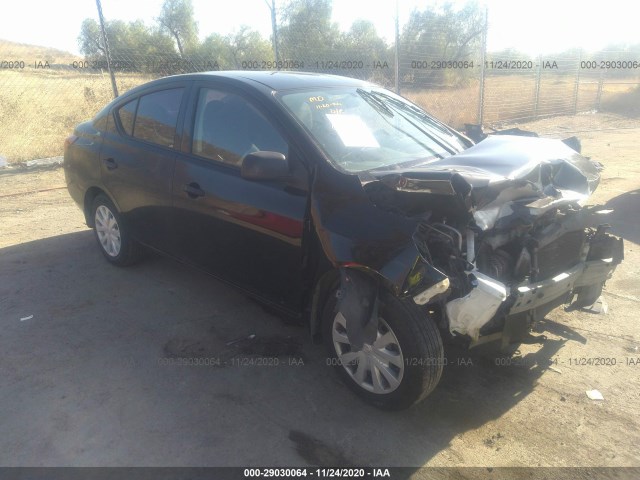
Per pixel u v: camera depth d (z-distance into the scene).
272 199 3.29
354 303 2.83
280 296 3.45
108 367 3.48
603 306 4.17
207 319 4.11
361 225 2.84
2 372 3.40
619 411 3.15
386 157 3.52
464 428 3.01
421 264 2.63
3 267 4.99
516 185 2.99
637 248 5.60
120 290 4.55
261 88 3.62
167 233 4.16
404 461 2.76
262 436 2.91
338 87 4.02
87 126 5.02
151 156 4.16
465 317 2.75
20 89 11.97
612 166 9.62
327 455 2.79
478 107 13.42
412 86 13.61
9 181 8.34
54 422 2.96
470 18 14.41
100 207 4.94
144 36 10.51
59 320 4.05
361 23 12.08
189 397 3.21
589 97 20.80
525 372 3.51
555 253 3.23
